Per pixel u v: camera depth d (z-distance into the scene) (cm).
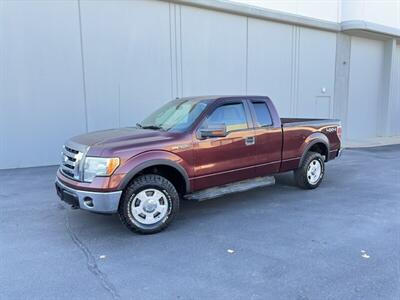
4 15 849
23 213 550
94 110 989
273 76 1389
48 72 914
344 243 429
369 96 1809
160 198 469
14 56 871
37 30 888
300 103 1502
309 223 500
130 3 1009
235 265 373
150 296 316
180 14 1107
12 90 880
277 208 573
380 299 308
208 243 432
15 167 905
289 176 814
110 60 997
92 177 430
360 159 1084
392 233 461
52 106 930
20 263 381
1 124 879
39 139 925
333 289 324
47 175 821
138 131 518
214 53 1204
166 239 446
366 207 575
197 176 505
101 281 342
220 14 1202
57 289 328
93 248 420
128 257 395
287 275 350
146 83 1066
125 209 446
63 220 519
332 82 1616
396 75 1917
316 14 1473
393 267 366
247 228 483
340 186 721
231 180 551
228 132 541
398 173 858
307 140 666
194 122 511
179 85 1134
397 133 1983
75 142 481
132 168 440
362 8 1555
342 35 1616
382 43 1828
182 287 330
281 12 1338
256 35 1311
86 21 948
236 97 570
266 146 592
